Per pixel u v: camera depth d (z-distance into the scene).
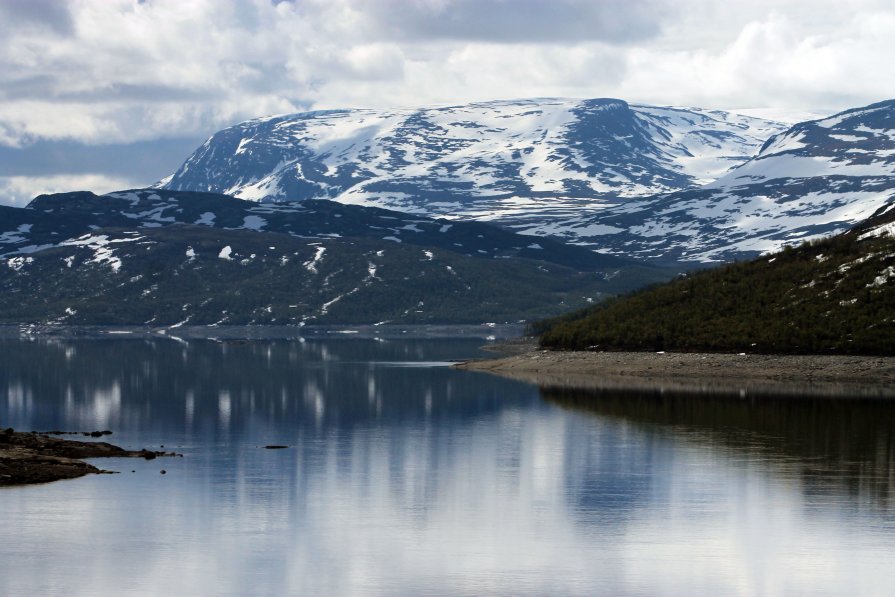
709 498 93.31
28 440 117.19
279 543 78.50
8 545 77.50
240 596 66.56
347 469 108.06
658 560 74.12
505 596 66.44
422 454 117.81
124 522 84.31
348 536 80.62
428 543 78.75
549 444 124.25
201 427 143.00
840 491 96.00
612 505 90.88
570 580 69.75
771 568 72.06
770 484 99.12
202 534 80.94
